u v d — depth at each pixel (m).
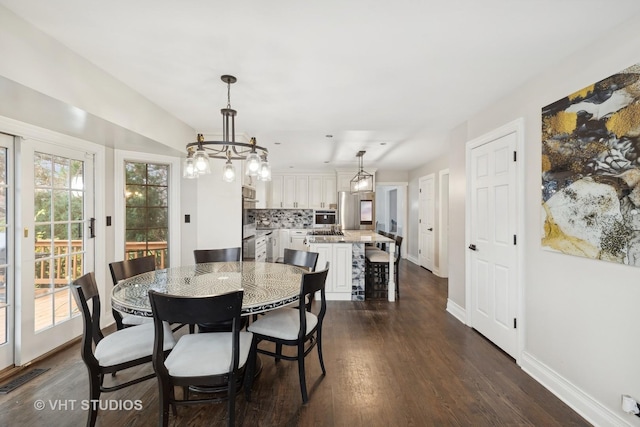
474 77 2.29
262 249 5.80
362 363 2.45
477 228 3.07
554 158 2.06
